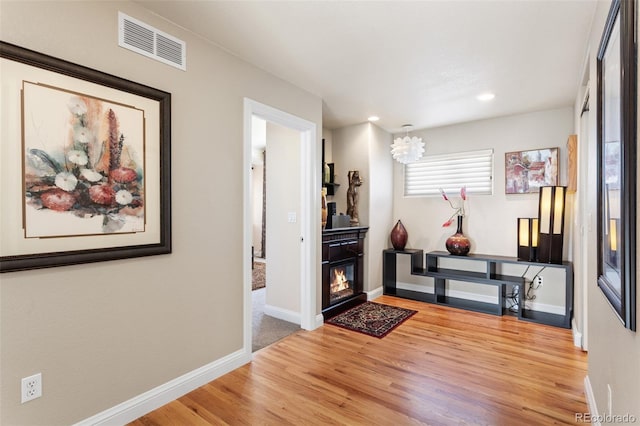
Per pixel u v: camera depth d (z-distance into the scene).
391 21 2.05
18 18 1.48
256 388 2.24
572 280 3.43
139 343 1.94
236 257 2.54
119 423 1.84
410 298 4.44
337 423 1.87
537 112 3.89
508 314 3.80
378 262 4.63
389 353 2.78
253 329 3.34
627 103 1.08
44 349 1.57
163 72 2.05
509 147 4.07
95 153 1.73
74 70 1.63
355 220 4.46
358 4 1.88
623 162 1.13
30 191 1.51
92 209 1.72
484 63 2.62
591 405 1.93
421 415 1.94
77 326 1.68
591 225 2.04
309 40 2.29
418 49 2.40
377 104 3.62
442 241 4.60
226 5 1.90
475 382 2.30
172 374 2.12
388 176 4.89
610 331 1.50
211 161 2.35
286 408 2.02
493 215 4.19
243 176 2.58
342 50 2.43
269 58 2.56
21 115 1.48
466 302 4.24
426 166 4.74
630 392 1.16
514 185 4.02
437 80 2.97
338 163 4.70
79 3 1.68
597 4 1.83
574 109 3.54
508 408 2.00
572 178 3.28
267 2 1.87
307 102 3.24
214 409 2.01
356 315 3.76
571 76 2.84
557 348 2.87
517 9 1.91
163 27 2.05
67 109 1.62
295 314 3.52
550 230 3.54
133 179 1.89
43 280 1.56
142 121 1.93
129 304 1.89
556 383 2.29
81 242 1.68
